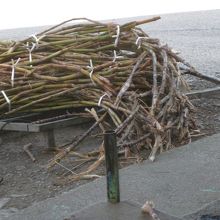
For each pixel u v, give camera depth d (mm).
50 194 4500
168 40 15766
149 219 3178
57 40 6289
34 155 5613
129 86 5641
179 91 5945
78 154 5336
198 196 4004
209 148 5113
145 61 6062
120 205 3385
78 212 3393
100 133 5938
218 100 7496
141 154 5219
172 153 5023
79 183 4688
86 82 5750
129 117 5164
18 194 4566
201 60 11648
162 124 5297
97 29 6402
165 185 4246
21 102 5809
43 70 5887
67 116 5785
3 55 6168
